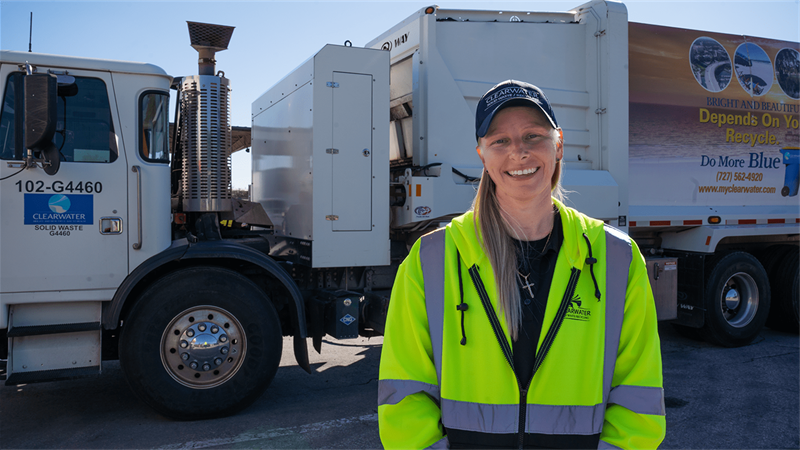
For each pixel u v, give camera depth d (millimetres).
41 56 3582
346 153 4234
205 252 3865
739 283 6492
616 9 5285
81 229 3662
